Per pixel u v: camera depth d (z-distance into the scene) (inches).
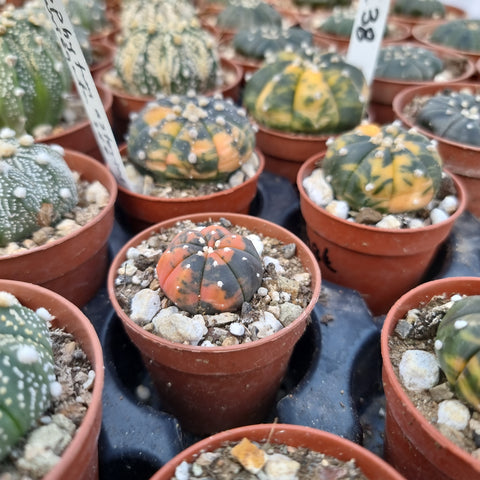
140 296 4.9
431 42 12.2
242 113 7.1
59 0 5.1
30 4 8.9
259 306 4.9
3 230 5.4
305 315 4.7
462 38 11.5
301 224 8.0
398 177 6.0
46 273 5.4
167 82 8.7
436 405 4.2
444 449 3.6
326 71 7.8
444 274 6.5
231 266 4.7
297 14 14.6
